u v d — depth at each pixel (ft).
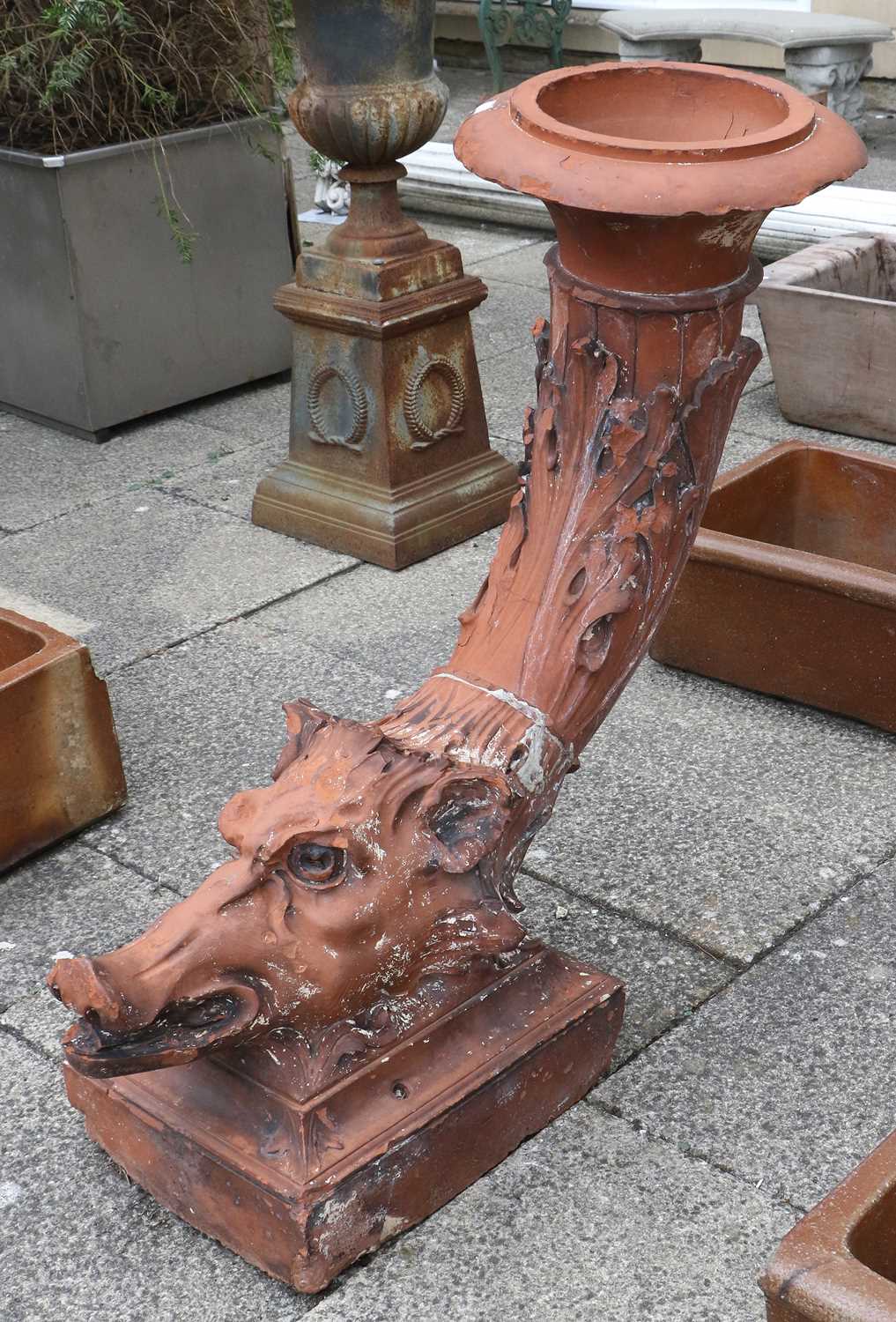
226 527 16.47
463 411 15.74
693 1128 8.45
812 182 6.66
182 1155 7.70
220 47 18.69
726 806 11.43
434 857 7.25
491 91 34.81
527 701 7.79
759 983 9.57
